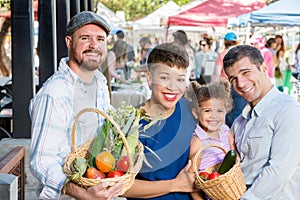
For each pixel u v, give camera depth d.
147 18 12.55
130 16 23.09
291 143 2.78
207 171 2.75
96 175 2.37
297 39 17.28
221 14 12.93
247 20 13.43
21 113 5.73
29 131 5.71
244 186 2.75
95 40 2.86
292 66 14.48
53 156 2.59
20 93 5.77
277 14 13.24
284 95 2.93
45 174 2.54
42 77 6.20
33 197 4.80
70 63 2.83
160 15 13.02
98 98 2.66
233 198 2.67
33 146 2.61
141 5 23.20
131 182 2.42
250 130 2.93
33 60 5.86
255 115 2.94
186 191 2.65
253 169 2.89
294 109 2.81
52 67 6.20
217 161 2.77
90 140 2.54
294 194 2.85
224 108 2.79
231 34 10.09
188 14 12.90
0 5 11.84
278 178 2.77
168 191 2.62
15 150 3.60
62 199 2.52
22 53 5.81
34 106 2.69
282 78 11.87
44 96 2.65
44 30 6.20
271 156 2.82
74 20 2.91
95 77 2.74
